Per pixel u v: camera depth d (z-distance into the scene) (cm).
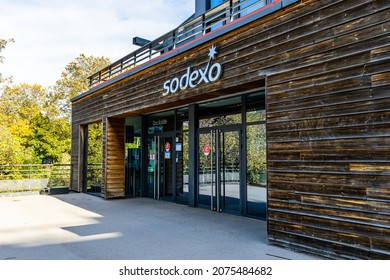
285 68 439
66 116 2414
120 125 1010
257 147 643
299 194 412
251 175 654
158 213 710
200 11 949
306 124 408
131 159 1056
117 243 466
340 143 371
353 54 363
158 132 961
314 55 404
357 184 353
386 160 329
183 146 858
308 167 403
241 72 513
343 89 371
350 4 369
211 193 747
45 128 2319
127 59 904
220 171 727
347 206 361
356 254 349
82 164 1177
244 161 668
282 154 437
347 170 362
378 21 343
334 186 374
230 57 536
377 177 336
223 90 583
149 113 955
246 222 603
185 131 848
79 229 561
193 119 798
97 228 568
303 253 403
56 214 715
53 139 2298
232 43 533
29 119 2445
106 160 973
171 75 693
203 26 636
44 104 2508
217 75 554
